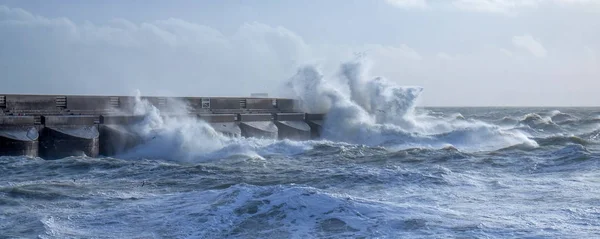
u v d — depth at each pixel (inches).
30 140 792.3
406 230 395.2
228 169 687.7
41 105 885.8
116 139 894.4
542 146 868.0
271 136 1111.0
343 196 464.4
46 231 404.2
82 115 900.6
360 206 442.9
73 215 447.5
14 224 423.2
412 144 1074.1
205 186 574.2
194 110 1115.9
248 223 415.2
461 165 703.1
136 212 454.9
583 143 903.1
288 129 1161.4
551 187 550.9
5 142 769.6
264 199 458.9
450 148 854.5
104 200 500.4
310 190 468.8
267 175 643.5
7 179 620.7
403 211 440.1
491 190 541.3
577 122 1576.0
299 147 904.9
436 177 594.2
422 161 745.6
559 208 458.3
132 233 403.9
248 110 1224.2
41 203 488.4
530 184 569.3
